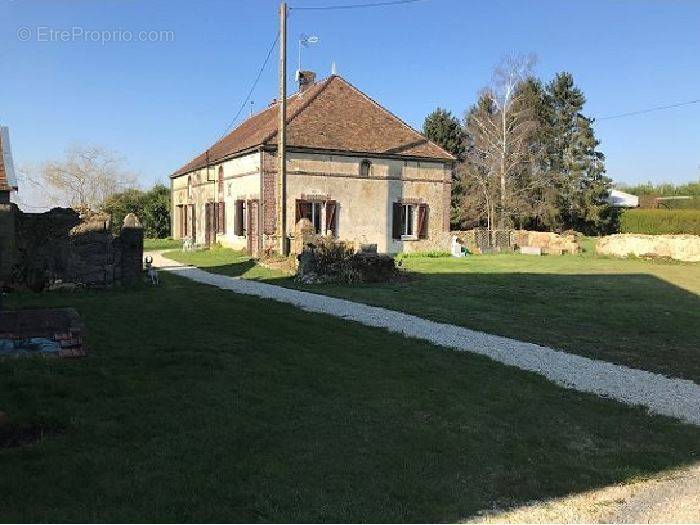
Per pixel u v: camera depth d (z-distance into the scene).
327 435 5.02
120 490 3.83
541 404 6.29
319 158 26.14
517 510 3.98
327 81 29.75
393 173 27.95
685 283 17.36
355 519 3.69
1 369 6.34
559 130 49.91
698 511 4.04
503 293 14.84
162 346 7.77
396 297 13.77
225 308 11.34
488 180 44.28
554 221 47.34
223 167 30.12
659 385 7.16
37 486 3.84
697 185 67.06
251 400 5.79
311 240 17.28
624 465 4.83
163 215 43.25
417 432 5.23
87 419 5.08
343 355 7.93
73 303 11.55
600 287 16.30
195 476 4.10
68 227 13.68
